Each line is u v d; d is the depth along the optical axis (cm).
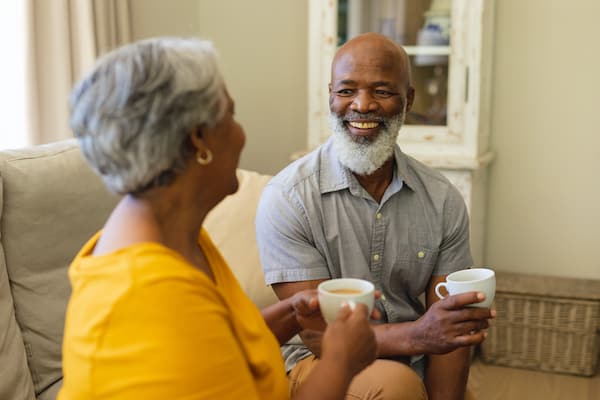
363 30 283
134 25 290
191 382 95
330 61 287
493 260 318
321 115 291
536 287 286
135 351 93
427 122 280
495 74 303
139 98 97
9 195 175
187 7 327
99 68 101
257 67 336
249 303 120
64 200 182
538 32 296
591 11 289
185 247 109
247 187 217
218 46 338
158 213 105
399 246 175
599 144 297
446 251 180
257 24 332
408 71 177
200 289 99
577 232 305
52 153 187
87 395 96
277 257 172
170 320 94
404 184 176
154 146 99
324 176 176
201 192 108
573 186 303
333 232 173
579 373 282
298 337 184
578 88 296
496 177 311
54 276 181
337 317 112
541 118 302
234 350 102
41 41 239
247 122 341
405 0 276
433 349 150
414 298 184
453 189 181
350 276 174
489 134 305
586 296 275
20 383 167
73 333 98
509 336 288
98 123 98
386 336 156
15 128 236
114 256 98
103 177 103
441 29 272
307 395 105
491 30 290
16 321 174
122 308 94
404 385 157
